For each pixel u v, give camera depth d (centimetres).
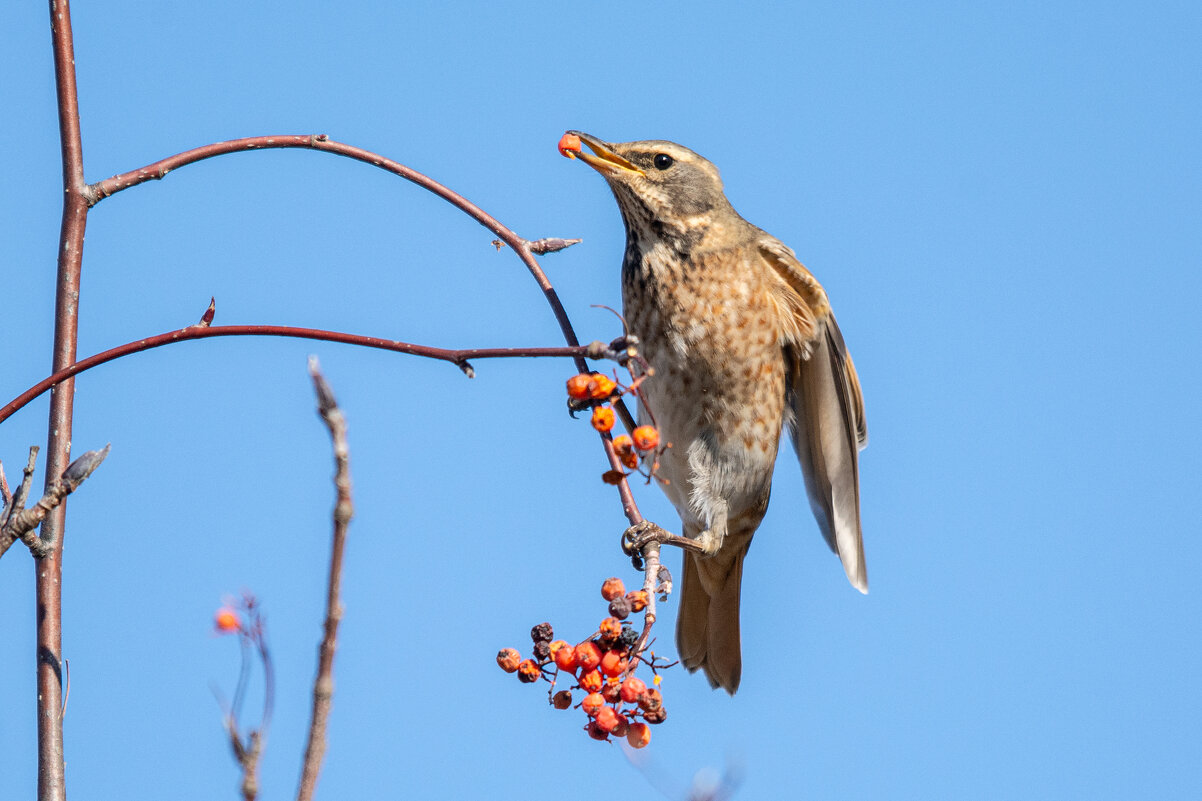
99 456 578
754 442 1142
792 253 1150
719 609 1185
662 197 1123
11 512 565
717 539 1123
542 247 864
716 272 1125
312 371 470
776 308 1154
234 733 459
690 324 1123
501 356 601
